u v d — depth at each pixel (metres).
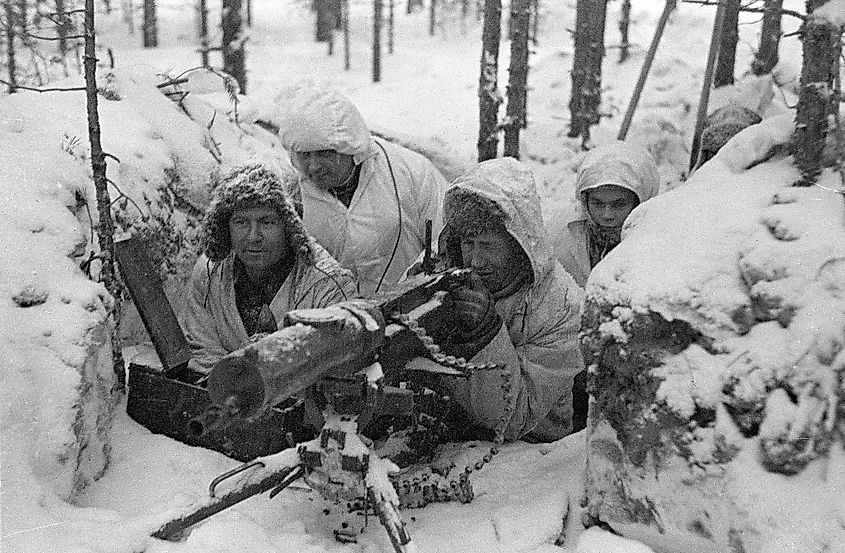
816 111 2.17
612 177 3.76
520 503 2.43
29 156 2.90
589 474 2.26
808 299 1.95
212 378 1.69
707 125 4.59
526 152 8.63
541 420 3.03
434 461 2.72
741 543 1.86
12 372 2.18
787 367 1.91
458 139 9.96
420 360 2.32
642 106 9.65
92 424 2.35
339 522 2.28
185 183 3.94
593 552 2.08
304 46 18.19
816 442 1.87
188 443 2.64
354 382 1.98
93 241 2.91
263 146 5.00
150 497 2.33
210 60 16.05
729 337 2.01
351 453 1.94
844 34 2.21
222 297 2.91
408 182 4.26
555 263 3.01
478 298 2.66
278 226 2.79
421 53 16.75
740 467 1.91
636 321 2.11
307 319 1.88
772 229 2.09
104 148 3.39
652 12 16.12
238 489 1.99
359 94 13.35
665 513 2.02
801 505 1.82
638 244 2.27
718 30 3.89
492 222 2.80
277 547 2.02
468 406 2.81
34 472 2.12
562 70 11.73
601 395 2.22
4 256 2.40
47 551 1.88
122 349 3.11
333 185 4.08
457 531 2.28
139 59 16.00
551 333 2.93
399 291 2.47
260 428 2.51
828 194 2.14
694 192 2.32
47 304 2.38
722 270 2.08
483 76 5.83
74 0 3.42
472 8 20.62
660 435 2.04
